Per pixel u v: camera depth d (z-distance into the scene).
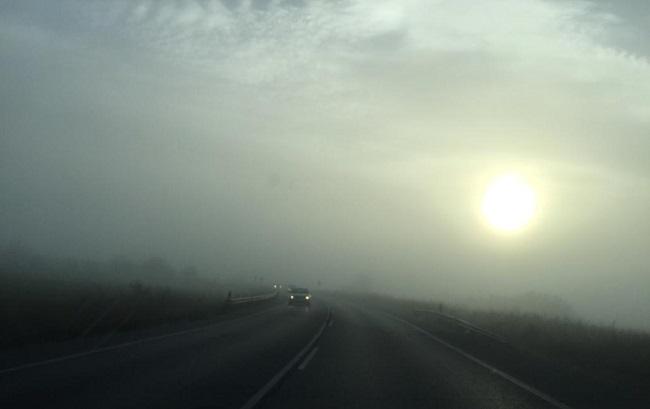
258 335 28.27
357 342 26.77
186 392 13.50
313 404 12.88
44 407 11.36
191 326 31.78
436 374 17.95
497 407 13.31
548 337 27.64
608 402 14.36
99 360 17.56
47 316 23.41
